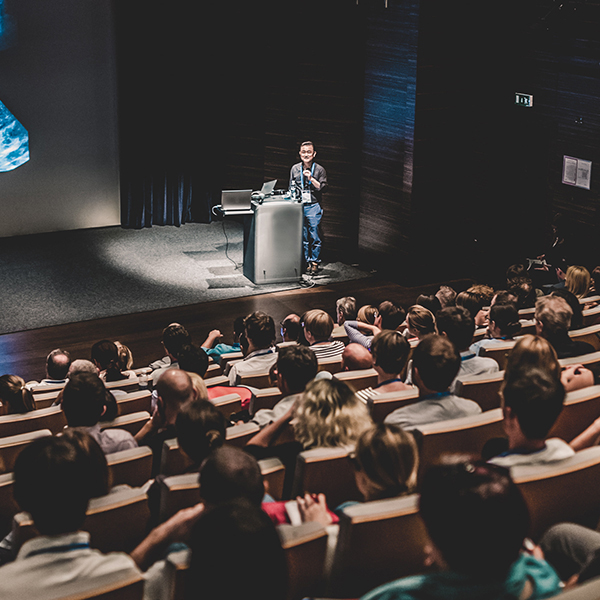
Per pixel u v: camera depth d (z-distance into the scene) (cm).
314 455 244
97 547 222
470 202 921
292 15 974
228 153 1137
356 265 997
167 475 286
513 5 832
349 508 181
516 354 315
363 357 420
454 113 888
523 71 838
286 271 926
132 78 1080
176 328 501
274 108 1048
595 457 207
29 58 1038
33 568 162
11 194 1077
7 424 371
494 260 917
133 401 405
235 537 114
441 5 841
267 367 455
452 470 128
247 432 297
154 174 1124
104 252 1034
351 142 974
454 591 123
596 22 758
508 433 212
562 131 814
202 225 1158
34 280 927
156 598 181
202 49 1083
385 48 890
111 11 1070
